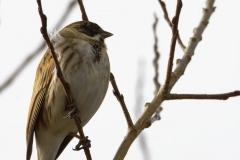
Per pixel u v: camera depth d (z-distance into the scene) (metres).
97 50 9.59
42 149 10.31
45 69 9.59
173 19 6.95
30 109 9.88
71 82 9.09
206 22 8.69
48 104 9.53
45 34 7.09
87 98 9.34
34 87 9.98
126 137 7.60
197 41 8.48
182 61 8.15
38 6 6.75
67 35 9.89
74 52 9.22
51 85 9.37
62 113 9.43
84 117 9.75
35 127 10.13
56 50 9.17
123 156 7.49
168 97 7.51
